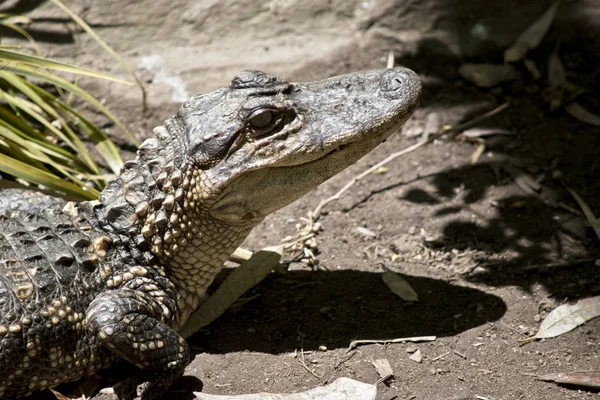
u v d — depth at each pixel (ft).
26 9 37.91
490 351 23.94
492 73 36.81
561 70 36.58
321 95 23.76
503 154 33.22
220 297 26.32
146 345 22.20
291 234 30.35
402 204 31.35
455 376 23.04
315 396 21.85
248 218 23.62
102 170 33.53
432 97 36.37
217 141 22.54
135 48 37.55
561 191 31.04
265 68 36.68
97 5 38.32
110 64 36.86
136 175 24.06
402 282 27.22
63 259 22.56
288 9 38.68
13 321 21.35
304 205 31.91
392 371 23.16
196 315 25.70
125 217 23.80
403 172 33.01
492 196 31.24
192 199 23.07
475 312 25.64
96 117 35.27
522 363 23.47
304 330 25.22
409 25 38.47
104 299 22.47
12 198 26.07
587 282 26.61
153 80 36.35
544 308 25.64
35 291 21.88
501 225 29.78
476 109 35.68
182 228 23.44
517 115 35.09
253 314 26.07
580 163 32.27
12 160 27.20
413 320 25.45
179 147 23.29
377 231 30.30
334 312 26.07
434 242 29.30
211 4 38.52
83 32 37.58
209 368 23.58
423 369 23.32
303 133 22.99
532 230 29.37
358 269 28.30
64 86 30.45
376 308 26.14
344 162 23.79
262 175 23.02
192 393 22.56
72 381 23.41
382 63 37.50
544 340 24.31
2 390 21.79
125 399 22.47
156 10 38.27
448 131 34.47
